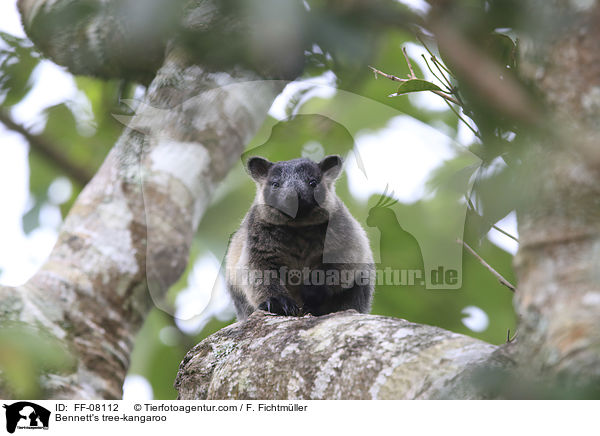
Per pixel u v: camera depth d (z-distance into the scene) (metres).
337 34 3.28
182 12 3.75
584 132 3.56
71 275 6.98
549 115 3.67
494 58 4.64
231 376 6.58
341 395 5.53
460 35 3.15
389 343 5.61
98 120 10.88
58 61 8.00
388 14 3.27
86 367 6.59
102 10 4.40
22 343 4.98
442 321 9.71
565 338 3.62
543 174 3.82
